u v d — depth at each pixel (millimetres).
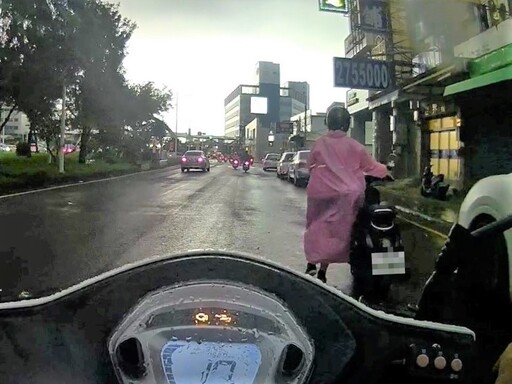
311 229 5566
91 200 17078
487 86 12062
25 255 8148
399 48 18219
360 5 19188
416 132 17453
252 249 8961
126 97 36219
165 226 11438
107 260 7855
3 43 20281
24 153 39188
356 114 33125
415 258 7844
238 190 22359
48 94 23812
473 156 12430
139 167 43594
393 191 15016
